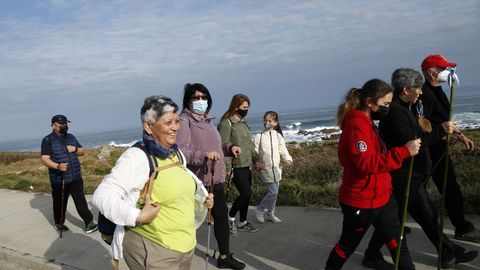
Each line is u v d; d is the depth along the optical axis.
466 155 7.45
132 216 2.31
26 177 12.52
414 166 3.33
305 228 5.02
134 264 2.55
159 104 2.51
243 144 4.76
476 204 5.03
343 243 3.14
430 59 3.76
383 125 3.32
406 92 3.35
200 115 3.94
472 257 3.57
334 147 16.22
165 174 2.51
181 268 2.67
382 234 3.13
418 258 3.81
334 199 6.07
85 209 5.75
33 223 6.46
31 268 4.84
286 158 5.35
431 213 3.48
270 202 5.32
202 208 2.91
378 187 2.95
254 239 4.80
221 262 4.04
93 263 4.59
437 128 3.12
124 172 2.41
